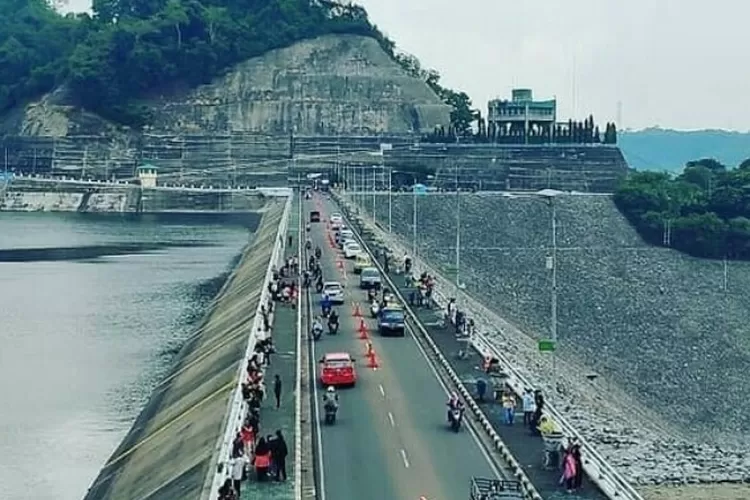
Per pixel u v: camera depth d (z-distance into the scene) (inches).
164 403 5728.3
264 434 3853.3
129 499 4200.3
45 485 4825.3
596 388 7559.1
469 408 4370.1
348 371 4640.8
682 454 4594.0
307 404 4367.6
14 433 5595.5
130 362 7258.9
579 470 3312.0
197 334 7869.1
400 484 3368.6
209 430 4306.1
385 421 4133.9
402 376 4901.6
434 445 3818.9
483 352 5408.5
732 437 7180.1
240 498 3203.7
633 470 4165.8
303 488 3321.9
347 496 3245.6
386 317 5846.5
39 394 6378.0
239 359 5344.5
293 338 5615.2
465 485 3358.8
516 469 3503.9
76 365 7170.3
